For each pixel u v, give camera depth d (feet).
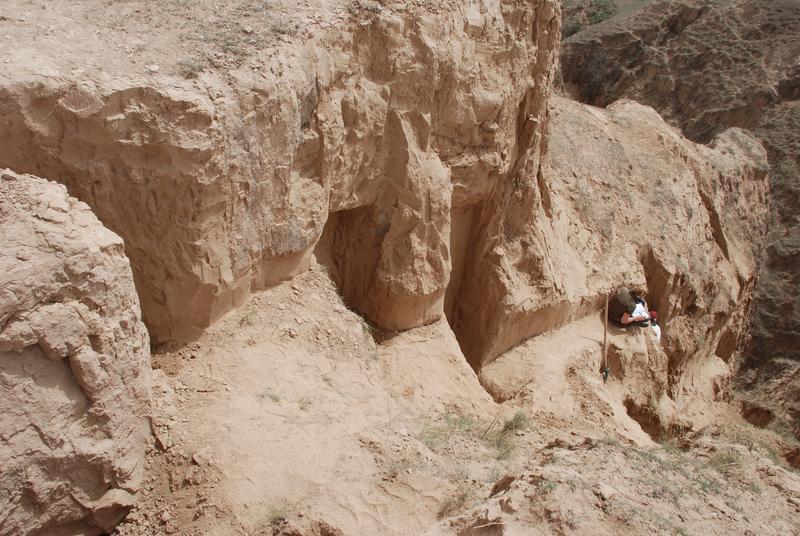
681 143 60.75
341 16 25.57
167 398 21.35
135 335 18.45
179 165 20.38
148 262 21.79
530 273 38.34
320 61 24.62
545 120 36.91
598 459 18.58
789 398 55.36
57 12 21.99
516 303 36.83
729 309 56.54
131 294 18.12
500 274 36.60
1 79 18.08
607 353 42.27
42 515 16.67
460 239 36.63
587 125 54.44
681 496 17.31
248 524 18.53
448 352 31.12
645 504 16.47
